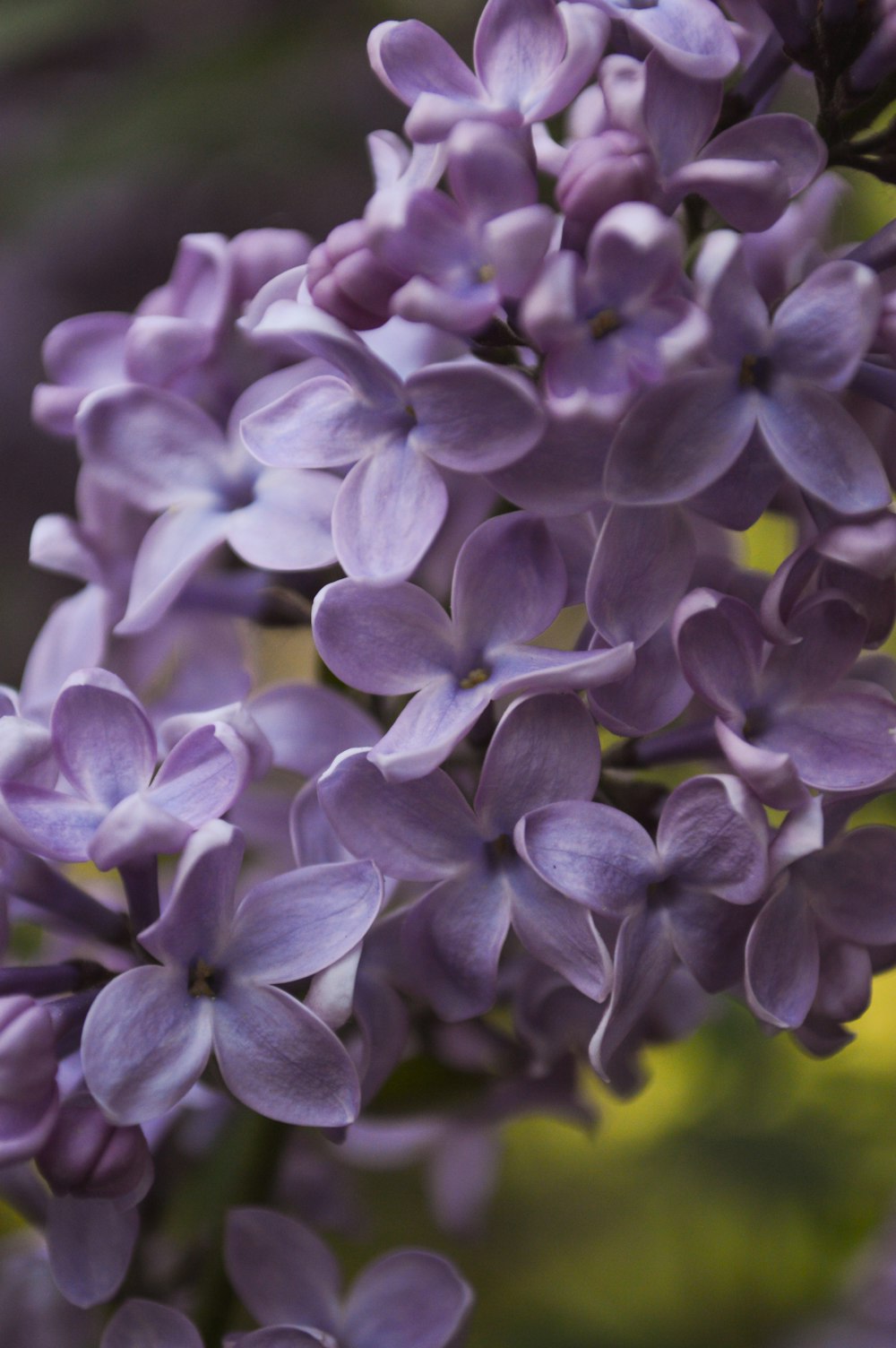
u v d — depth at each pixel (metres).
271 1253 0.28
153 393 0.28
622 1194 0.41
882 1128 0.39
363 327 0.26
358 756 0.26
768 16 0.27
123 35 0.45
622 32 0.26
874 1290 0.37
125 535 0.29
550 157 0.27
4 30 0.38
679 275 0.25
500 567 0.26
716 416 0.26
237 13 0.44
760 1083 0.39
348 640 0.26
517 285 0.25
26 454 0.52
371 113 0.43
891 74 0.26
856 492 0.26
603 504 0.26
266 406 0.26
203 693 0.30
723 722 0.26
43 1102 0.25
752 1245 0.41
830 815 0.27
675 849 0.26
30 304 0.51
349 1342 0.28
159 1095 0.25
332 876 0.26
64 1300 0.30
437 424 0.26
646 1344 0.39
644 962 0.26
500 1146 0.33
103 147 0.40
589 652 0.26
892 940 0.27
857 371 0.26
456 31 0.42
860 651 0.26
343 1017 0.26
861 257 0.27
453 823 0.26
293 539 0.27
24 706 0.28
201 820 0.26
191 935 0.26
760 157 0.26
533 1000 0.28
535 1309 0.40
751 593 0.27
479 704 0.26
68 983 0.26
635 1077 0.31
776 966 0.26
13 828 0.25
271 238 0.28
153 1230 0.29
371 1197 0.40
